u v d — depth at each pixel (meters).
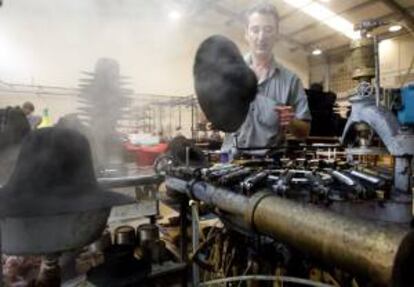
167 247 1.84
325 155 1.46
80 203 0.58
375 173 1.02
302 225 0.63
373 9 5.46
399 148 0.88
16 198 0.56
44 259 1.03
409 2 5.30
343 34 6.46
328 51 7.36
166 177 1.45
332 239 0.57
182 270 1.69
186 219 1.69
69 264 1.51
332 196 0.79
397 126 0.92
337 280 0.83
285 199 0.74
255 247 1.09
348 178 0.87
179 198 1.58
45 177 0.59
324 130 3.14
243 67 1.17
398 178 0.89
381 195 0.81
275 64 1.63
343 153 1.37
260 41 1.53
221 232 1.26
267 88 1.59
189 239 1.71
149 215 1.79
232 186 0.98
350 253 0.53
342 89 7.18
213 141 2.92
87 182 0.64
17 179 0.58
